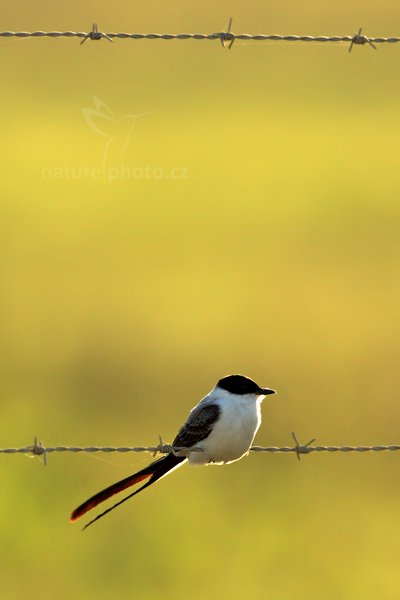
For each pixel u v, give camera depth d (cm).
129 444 1428
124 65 3453
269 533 1316
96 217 2522
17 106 3119
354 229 2448
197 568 1245
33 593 1193
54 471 1373
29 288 2034
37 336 1825
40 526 1302
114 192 2741
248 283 2106
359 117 3412
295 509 1373
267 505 1380
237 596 1200
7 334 1825
